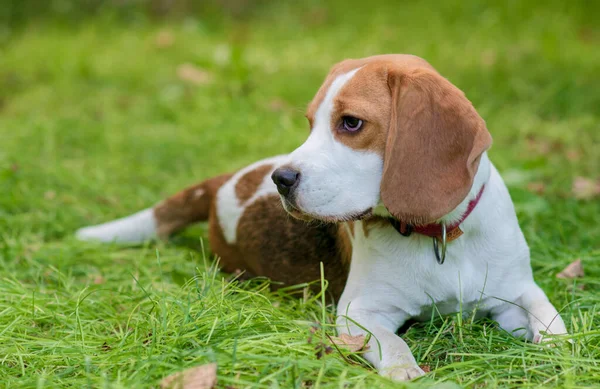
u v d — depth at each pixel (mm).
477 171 4293
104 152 8484
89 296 5098
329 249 5113
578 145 8453
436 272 4430
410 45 12961
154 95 10570
